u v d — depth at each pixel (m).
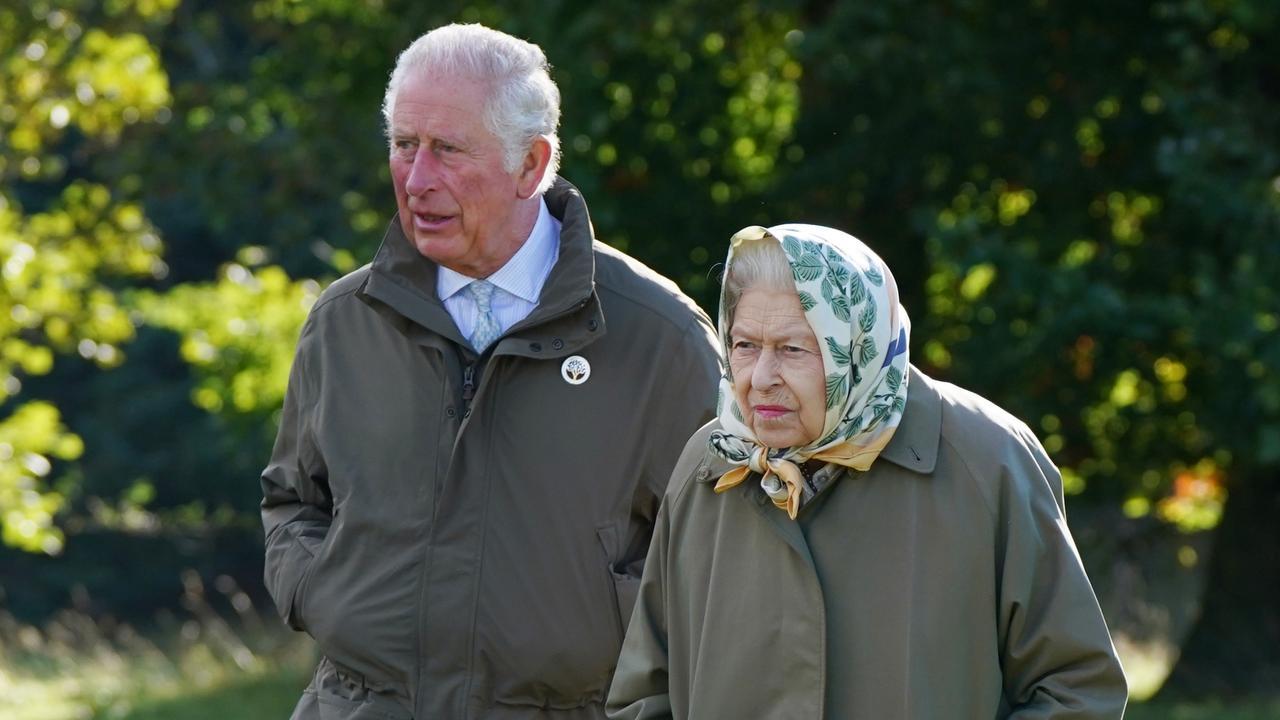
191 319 52.12
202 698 41.78
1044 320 36.25
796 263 9.34
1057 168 39.50
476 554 12.74
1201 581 52.25
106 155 48.38
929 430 9.70
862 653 9.66
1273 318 33.06
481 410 12.85
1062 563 9.61
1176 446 41.28
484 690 12.76
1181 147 34.59
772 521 9.85
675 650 10.55
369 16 42.19
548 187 13.23
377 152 41.78
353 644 12.93
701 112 42.22
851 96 41.56
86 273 49.41
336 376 13.45
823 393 9.45
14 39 45.25
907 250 41.75
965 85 37.59
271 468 14.11
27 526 42.12
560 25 38.38
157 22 47.97
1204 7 35.34
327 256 48.12
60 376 89.75
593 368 12.91
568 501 12.78
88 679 46.06
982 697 9.58
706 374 13.03
